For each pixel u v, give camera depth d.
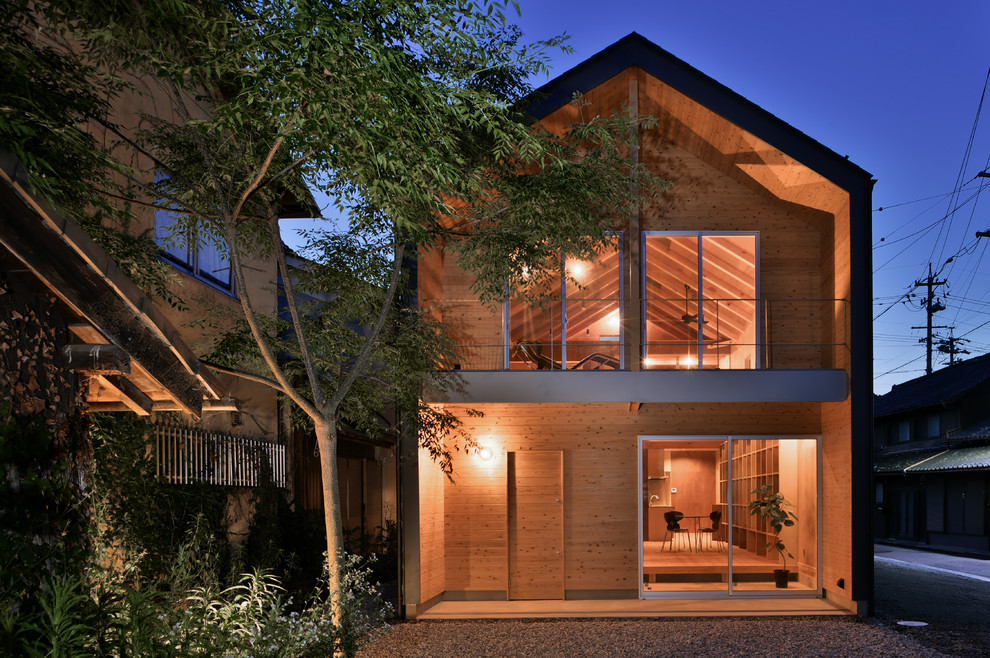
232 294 10.36
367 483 15.41
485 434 11.09
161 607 4.59
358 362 7.18
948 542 22.20
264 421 10.67
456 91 5.13
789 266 11.04
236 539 9.27
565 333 10.80
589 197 7.28
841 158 9.74
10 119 3.65
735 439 10.89
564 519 10.97
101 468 6.07
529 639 8.48
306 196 7.47
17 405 3.64
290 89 4.42
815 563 10.71
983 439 20.84
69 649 3.31
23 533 3.53
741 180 10.98
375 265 7.73
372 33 4.86
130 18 5.18
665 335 10.84
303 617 5.59
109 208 5.32
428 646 8.18
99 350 4.04
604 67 9.67
